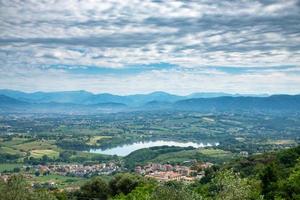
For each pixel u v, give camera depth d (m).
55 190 93.88
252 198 54.47
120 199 75.19
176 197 39.81
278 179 69.19
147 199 42.84
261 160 105.12
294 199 60.16
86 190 87.75
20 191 34.59
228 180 43.91
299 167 71.62
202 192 55.25
